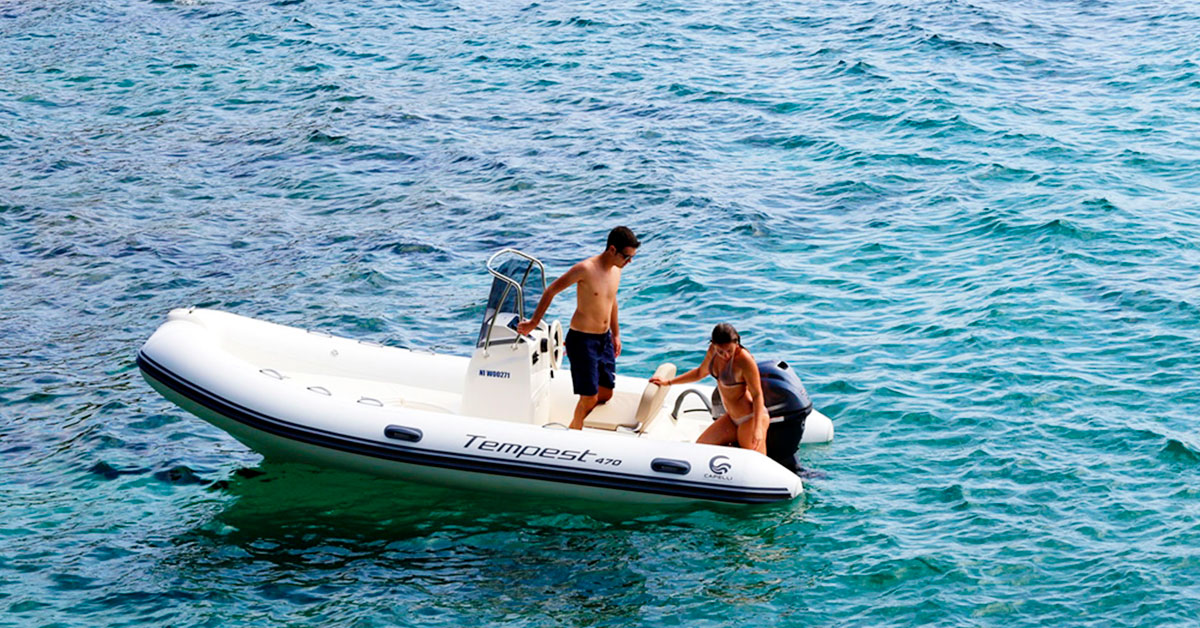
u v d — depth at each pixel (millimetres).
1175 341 39469
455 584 28250
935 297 44344
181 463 34594
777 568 28391
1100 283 44344
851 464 33188
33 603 27609
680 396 34125
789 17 87625
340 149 65188
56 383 40438
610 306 32188
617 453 30906
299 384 34406
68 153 65938
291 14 93062
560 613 26922
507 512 31391
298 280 49062
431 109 71250
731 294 45625
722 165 60188
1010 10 84938
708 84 73375
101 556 29750
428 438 31344
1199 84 67750
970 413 35562
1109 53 75125
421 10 93875
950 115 64500
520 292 32625
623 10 91188
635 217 54062
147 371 32688
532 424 32656
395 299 47062
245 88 76812
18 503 32562
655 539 29969
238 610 27219
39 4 98750
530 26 88250
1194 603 26031
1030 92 68438
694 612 26828
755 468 30688
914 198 54562
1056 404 35781
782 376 32219
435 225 54562
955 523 29812
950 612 26266
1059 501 30547
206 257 51938
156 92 76750
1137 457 32500
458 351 42375
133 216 56875
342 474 33375
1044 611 26125
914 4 87125
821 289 45750
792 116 66938
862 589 27375
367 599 27578
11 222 56031
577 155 62500
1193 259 46031
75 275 50156
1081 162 57219
